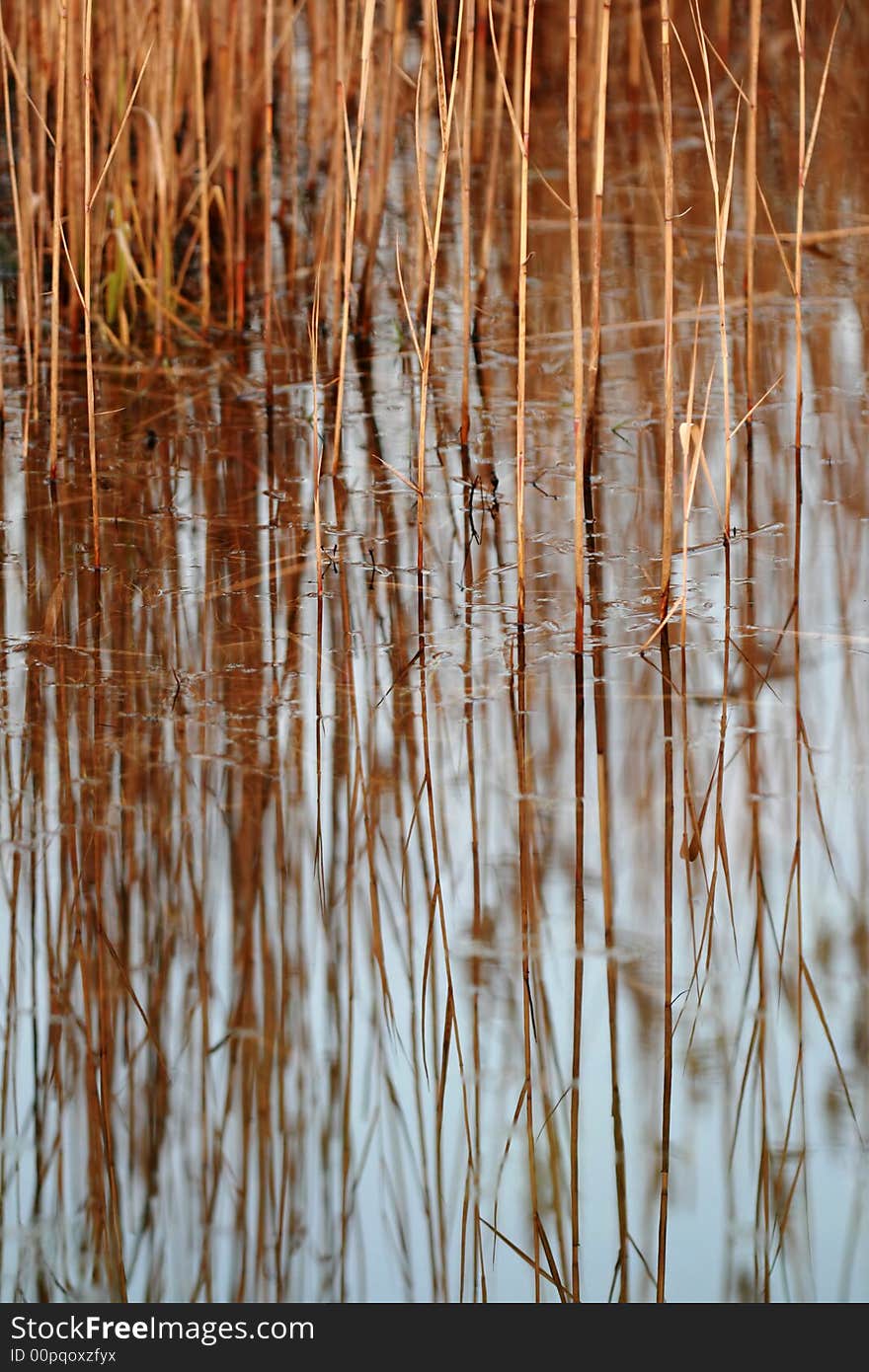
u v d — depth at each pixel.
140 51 6.82
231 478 5.70
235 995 3.42
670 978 3.42
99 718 4.20
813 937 3.54
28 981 3.44
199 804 3.91
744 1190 2.95
